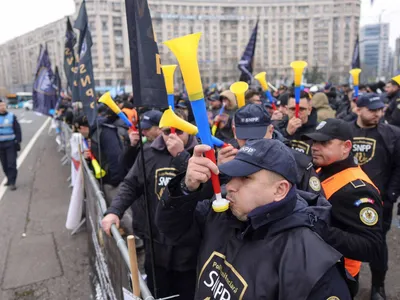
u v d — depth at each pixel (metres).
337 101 10.59
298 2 62.41
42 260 4.19
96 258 2.95
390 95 6.17
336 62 60.53
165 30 55.66
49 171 8.89
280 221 1.27
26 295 3.49
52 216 5.62
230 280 1.29
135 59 1.80
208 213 1.59
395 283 3.42
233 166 1.26
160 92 1.87
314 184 2.03
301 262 1.18
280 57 63.97
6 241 4.74
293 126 2.96
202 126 1.22
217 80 61.09
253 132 2.16
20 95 50.56
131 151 3.50
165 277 2.51
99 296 2.77
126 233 4.27
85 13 4.12
